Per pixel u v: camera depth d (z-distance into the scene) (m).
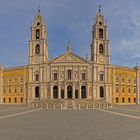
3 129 24.17
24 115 44.16
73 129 24.31
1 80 134.50
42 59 119.56
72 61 116.94
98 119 36.06
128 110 63.78
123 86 126.31
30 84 119.56
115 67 124.75
